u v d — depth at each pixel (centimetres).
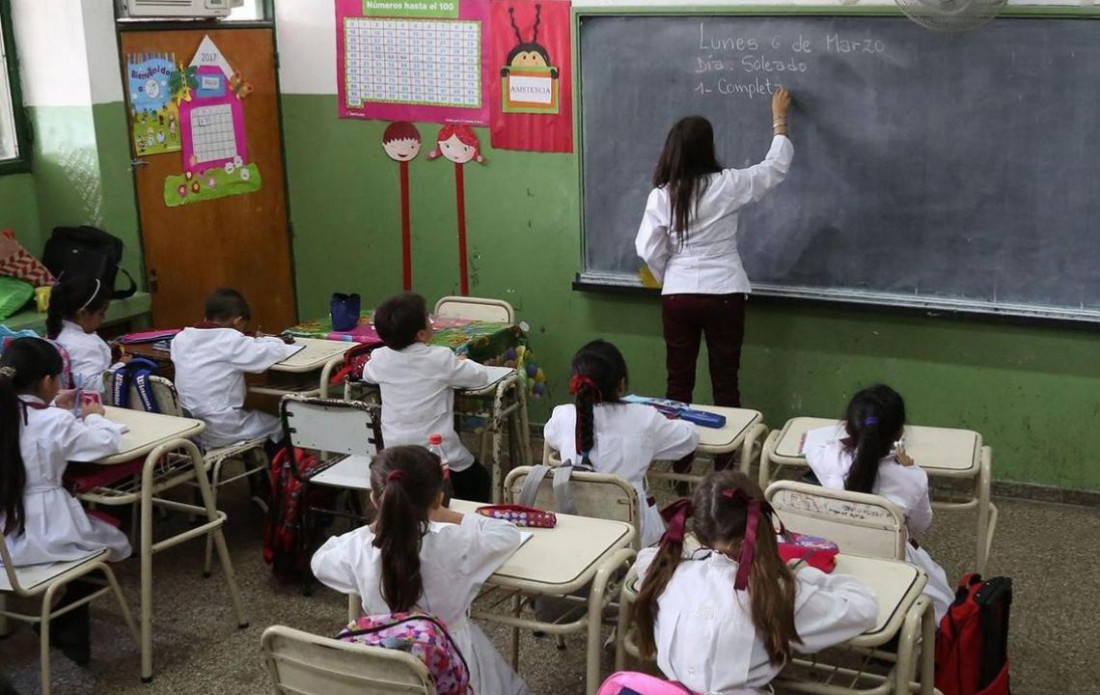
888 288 443
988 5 369
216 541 351
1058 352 422
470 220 519
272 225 553
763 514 214
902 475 290
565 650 340
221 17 505
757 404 477
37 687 327
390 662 210
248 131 532
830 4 423
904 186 430
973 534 410
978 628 271
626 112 470
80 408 338
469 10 491
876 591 235
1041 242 415
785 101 431
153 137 486
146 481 321
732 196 418
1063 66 397
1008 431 438
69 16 450
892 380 451
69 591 329
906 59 417
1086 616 352
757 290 464
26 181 474
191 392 396
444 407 384
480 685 249
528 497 286
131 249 482
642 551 245
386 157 530
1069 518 422
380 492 239
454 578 245
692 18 447
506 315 468
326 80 533
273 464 381
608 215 486
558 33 475
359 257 551
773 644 207
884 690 234
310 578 376
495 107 498
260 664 337
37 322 442
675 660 213
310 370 411
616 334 501
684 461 397
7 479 301
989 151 414
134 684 328
